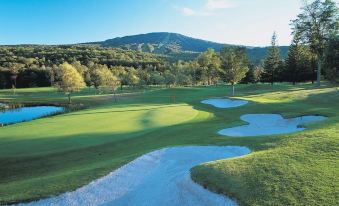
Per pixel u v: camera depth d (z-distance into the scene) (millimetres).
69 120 46969
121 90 131750
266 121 39719
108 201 16281
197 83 146500
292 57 101750
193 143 26344
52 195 16453
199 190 15562
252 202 13648
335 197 13305
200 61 138625
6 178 22438
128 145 29719
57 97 113375
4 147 30734
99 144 30656
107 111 58250
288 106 46625
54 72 157000
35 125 43344
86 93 125812
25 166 24859
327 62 53938
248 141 24062
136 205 15914
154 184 17984
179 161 21656
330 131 22953
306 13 75438
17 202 15867
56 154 27625
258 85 103688
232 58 83062
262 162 17281
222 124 38562
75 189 16984
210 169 17094
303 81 102375
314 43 74812
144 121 44250
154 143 29094
